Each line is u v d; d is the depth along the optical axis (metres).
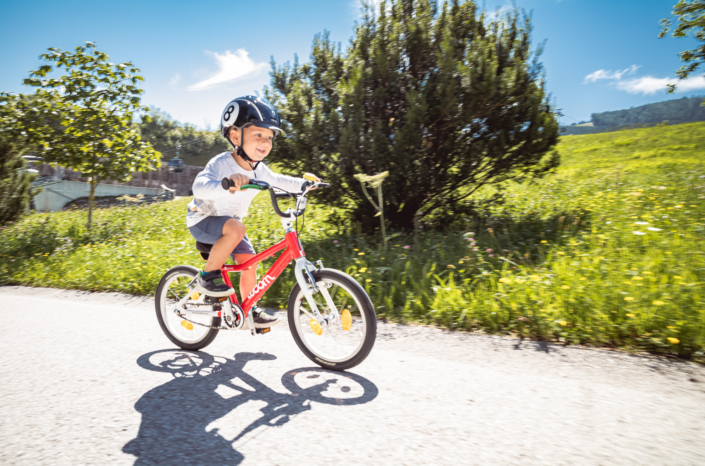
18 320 4.19
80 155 9.48
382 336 3.42
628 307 3.26
